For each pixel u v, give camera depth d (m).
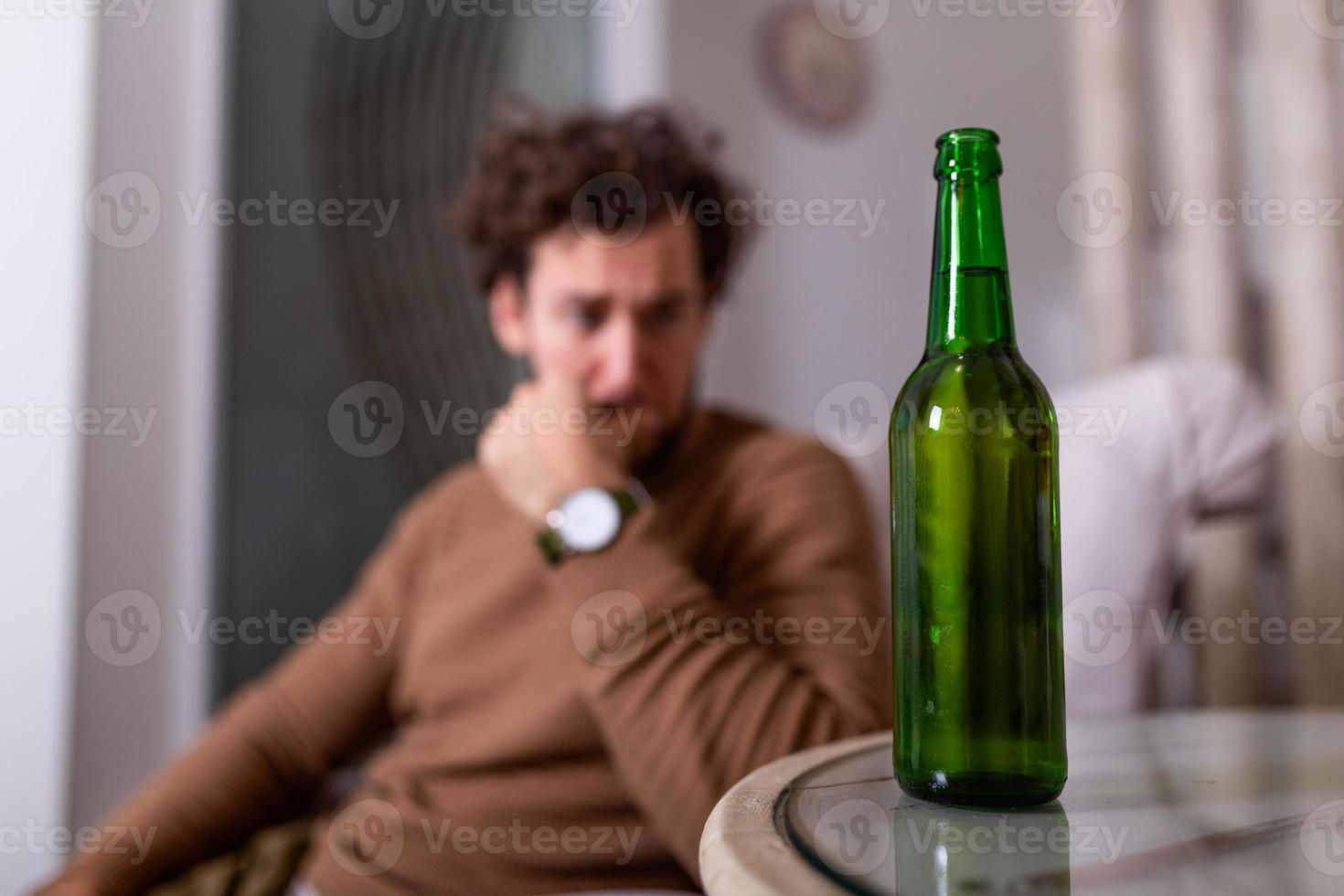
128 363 1.46
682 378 0.93
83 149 1.42
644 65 2.16
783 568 0.80
